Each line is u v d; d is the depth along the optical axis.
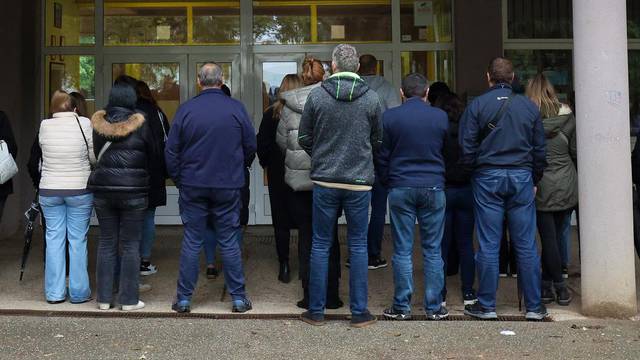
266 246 7.74
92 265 6.79
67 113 5.34
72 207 5.36
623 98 4.94
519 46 9.11
